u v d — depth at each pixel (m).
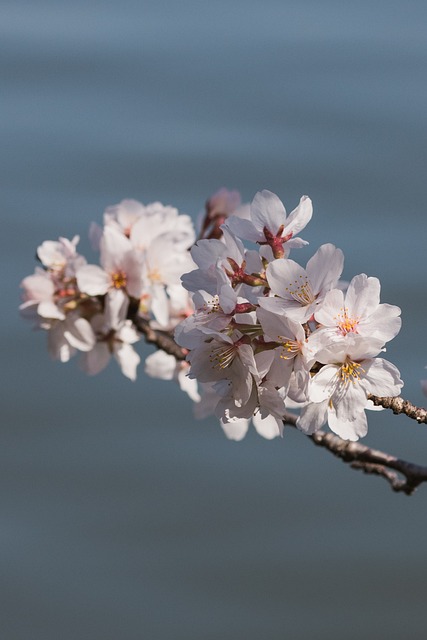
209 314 1.18
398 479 1.31
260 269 1.21
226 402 1.18
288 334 1.17
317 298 1.17
